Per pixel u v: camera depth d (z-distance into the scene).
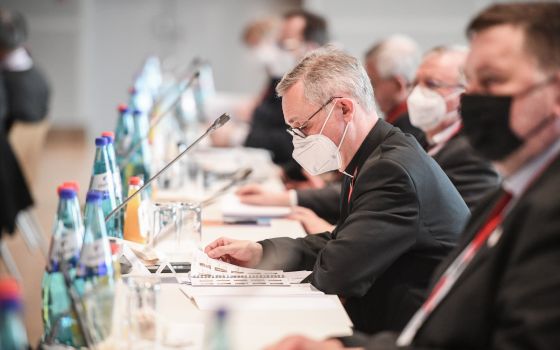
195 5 15.73
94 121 16.00
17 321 1.83
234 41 15.84
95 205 2.64
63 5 15.27
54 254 2.65
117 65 15.87
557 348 1.88
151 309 2.54
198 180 5.94
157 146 5.76
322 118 3.54
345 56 3.61
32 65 9.10
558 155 2.13
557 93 2.18
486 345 2.14
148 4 15.70
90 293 2.48
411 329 2.35
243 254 3.57
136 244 3.69
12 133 8.59
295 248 3.63
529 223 2.01
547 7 2.21
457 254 2.58
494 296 2.12
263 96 8.69
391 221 3.33
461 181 4.28
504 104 2.21
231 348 1.99
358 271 3.27
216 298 3.07
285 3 15.70
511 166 2.30
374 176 3.40
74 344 2.56
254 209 4.80
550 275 1.93
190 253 3.63
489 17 2.24
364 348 2.31
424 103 4.54
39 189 11.60
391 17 13.95
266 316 2.91
